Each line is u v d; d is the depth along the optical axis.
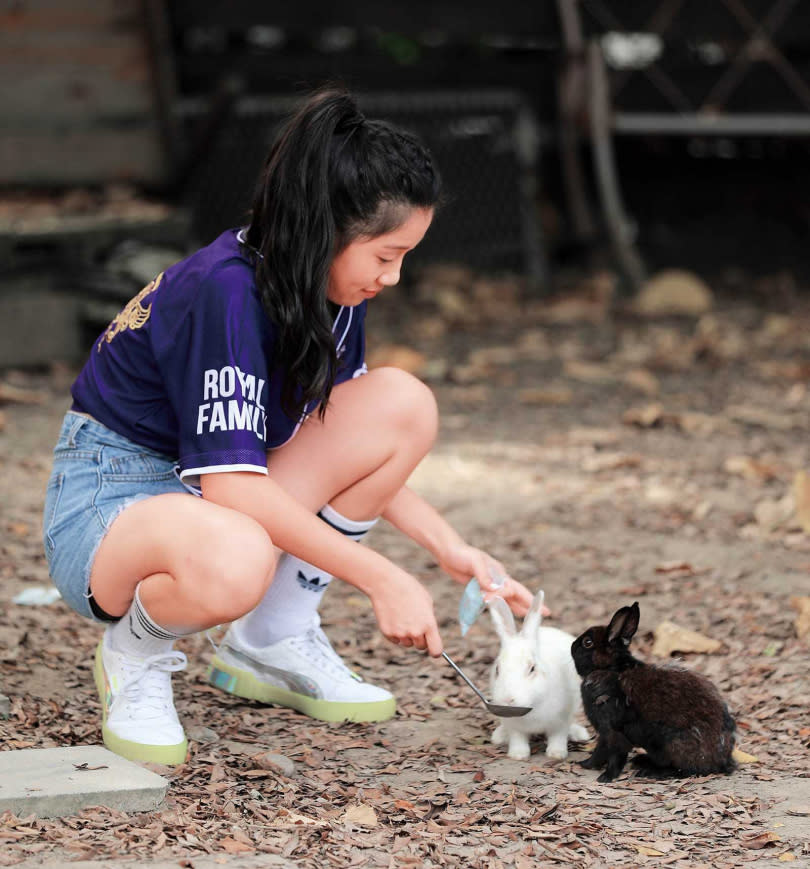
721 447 9.08
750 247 16.39
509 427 9.67
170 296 4.11
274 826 3.79
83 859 3.48
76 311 11.03
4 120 12.30
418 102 15.40
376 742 4.62
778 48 15.91
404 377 4.69
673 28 15.46
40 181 12.49
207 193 14.70
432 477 8.37
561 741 4.52
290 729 4.72
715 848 3.71
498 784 4.22
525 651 4.33
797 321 13.58
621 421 9.85
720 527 7.27
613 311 14.14
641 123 14.86
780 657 5.39
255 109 14.81
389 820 3.90
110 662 4.37
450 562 4.79
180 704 4.93
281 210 3.87
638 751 4.51
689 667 5.30
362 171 3.84
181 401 4.07
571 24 14.88
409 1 14.86
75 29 12.46
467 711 4.99
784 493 7.90
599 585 6.38
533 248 15.55
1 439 8.77
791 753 4.48
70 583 4.28
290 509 4.09
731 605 6.02
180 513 4.01
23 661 5.23
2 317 10.73
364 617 6.07
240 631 5.00
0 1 12.15
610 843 3.74
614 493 8.00
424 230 4.00
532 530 7.30
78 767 4.02
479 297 14.52
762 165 16.48
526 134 15.69
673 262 16.22
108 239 11.23
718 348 12.23
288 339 4.00
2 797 3.74
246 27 14.48
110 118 12.70
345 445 4.57
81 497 4.27
